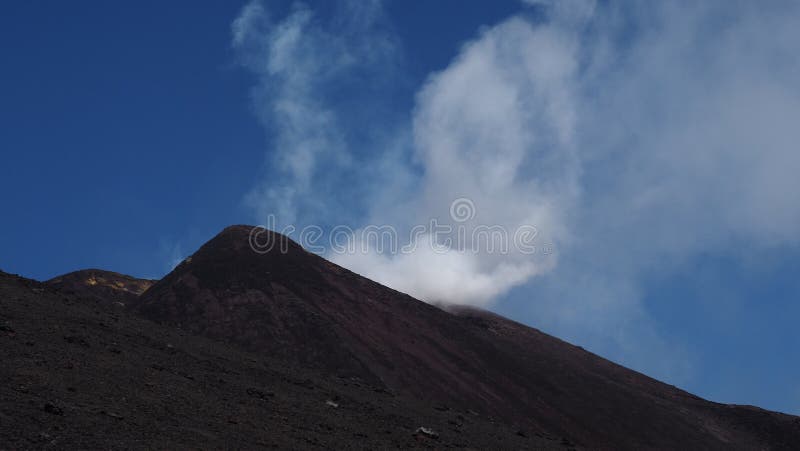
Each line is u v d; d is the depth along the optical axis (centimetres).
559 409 6619
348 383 4431
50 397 2231
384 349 6550
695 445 6662
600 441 6128
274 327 6438
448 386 6169
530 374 7362
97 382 2558
